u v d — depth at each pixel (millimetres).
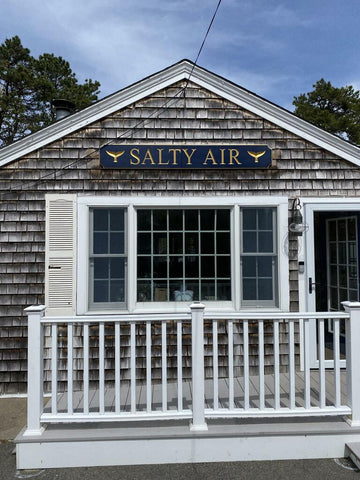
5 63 17531
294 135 4523
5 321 4227
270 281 4422
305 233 4449
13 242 4285
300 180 4484
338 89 18562
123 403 3477
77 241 4285
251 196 4422
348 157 4523
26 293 4254
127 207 4348
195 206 4402
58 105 5125
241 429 2953
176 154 4410
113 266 4332
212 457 2924
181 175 4410
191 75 4477
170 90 4480
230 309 4320
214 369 3041
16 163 4336
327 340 5453
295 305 4387
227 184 4426
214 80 4480
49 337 4207
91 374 4176
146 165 4379
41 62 18500
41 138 4344
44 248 4297
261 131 4500
